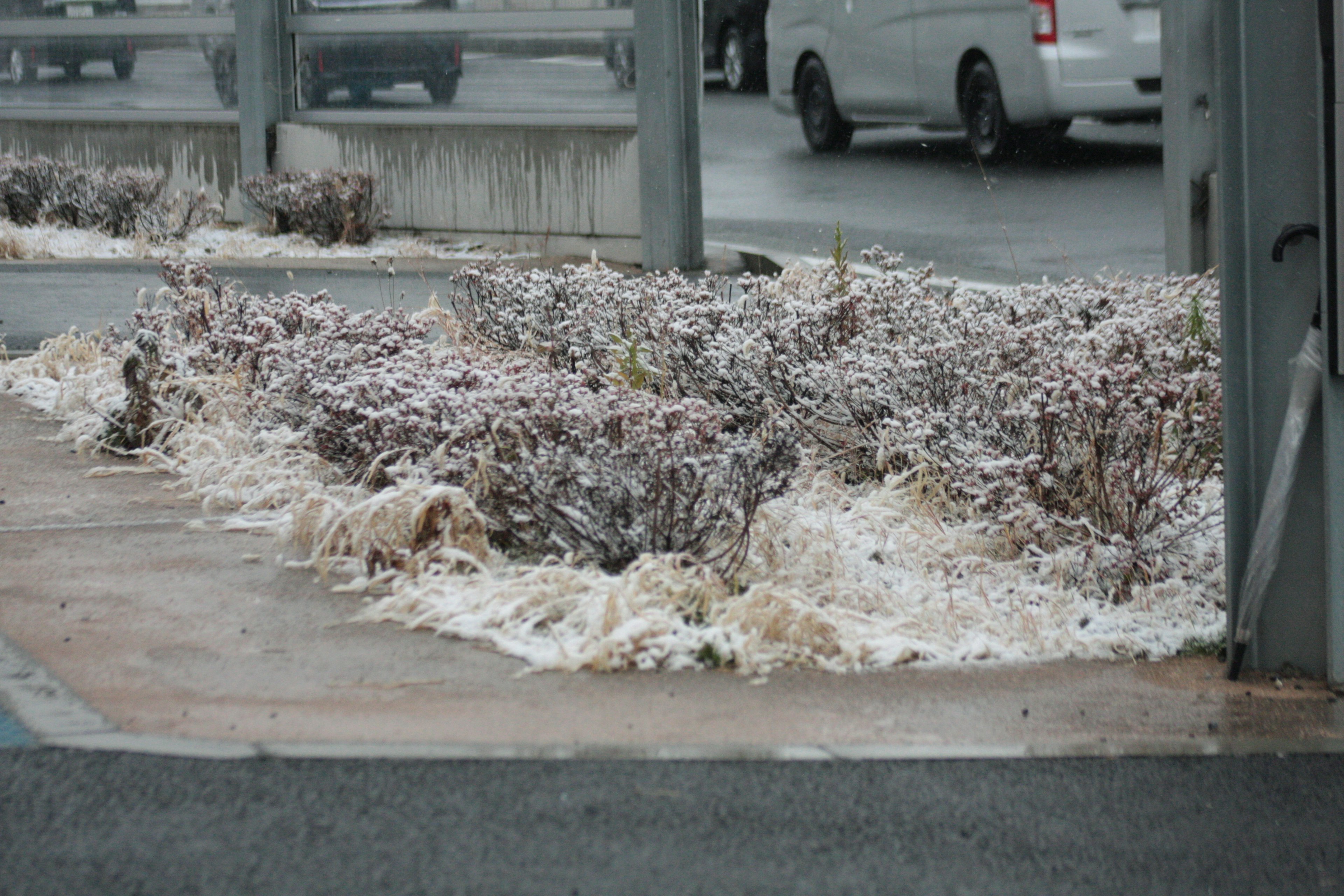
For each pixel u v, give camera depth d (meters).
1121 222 14.66
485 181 17.56
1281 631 5.36
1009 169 16.19
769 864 3.74
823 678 5.20
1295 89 5.12
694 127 15.69
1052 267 13.54
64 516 6.99
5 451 8.31
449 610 5.50
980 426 7.27
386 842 3.78
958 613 5.83
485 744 4.44
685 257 15.78
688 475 6.08
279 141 19.23
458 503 6.13
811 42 18.94
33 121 21.62
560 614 5.60
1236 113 5.18
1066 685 5.22
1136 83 15.20
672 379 8.53
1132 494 6.50
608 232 16.77
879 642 5.40
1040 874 3.75
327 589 5.93
